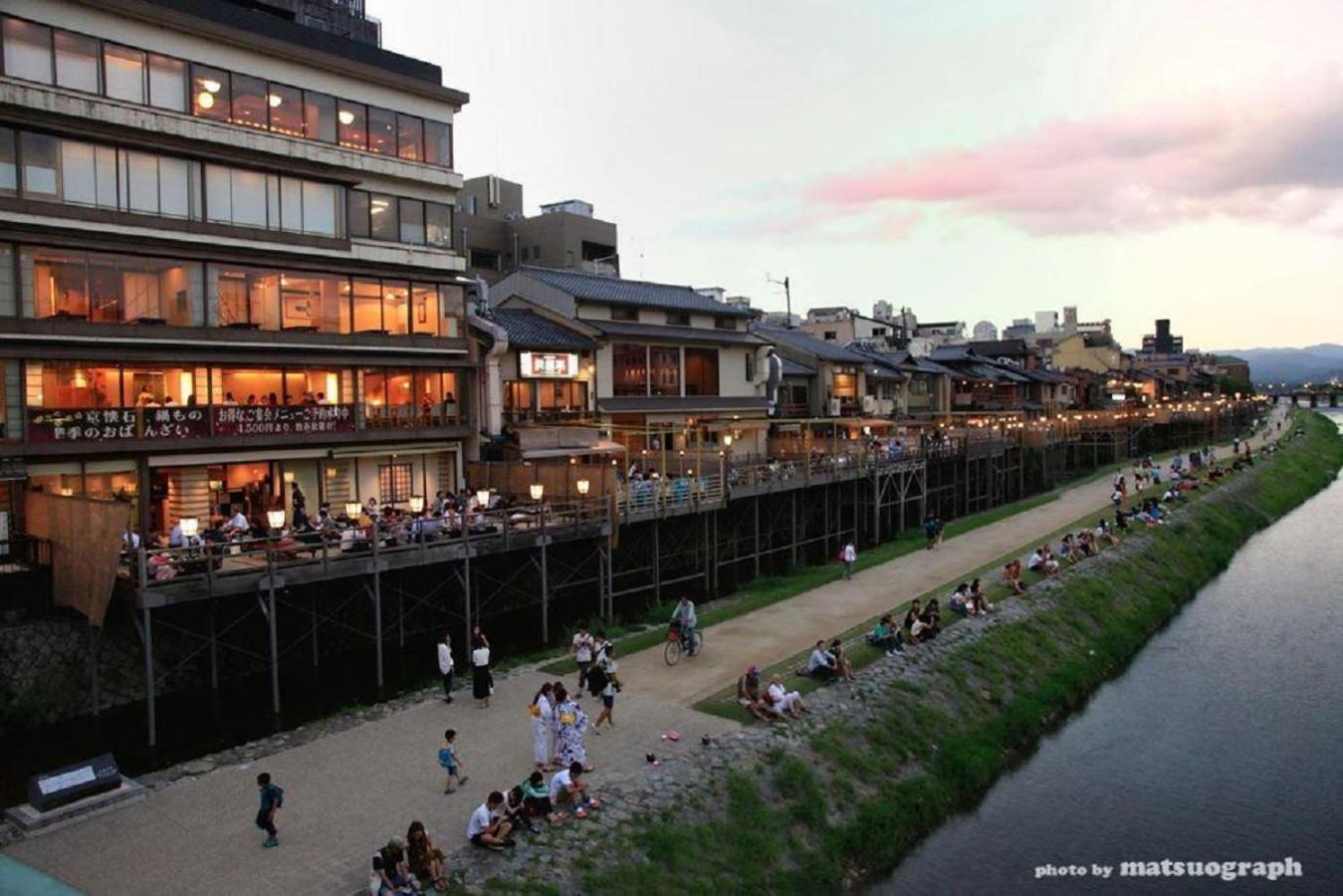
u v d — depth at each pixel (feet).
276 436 96.78
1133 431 298.35
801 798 64.44
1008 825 69.51
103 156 84.43
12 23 79.05
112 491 86.84
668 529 122.42
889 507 164.55
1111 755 82.48
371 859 50.42
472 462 118.11
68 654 74.69
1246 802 73.56
